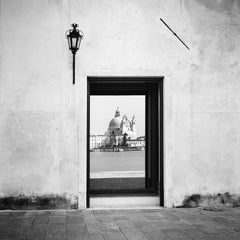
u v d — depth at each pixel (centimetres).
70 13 770
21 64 756
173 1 796
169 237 550
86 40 771
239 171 797
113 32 779
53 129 757
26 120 753
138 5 788
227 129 798
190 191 784
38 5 766
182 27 796
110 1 780
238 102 804
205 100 795
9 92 752
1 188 745
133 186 880
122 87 830
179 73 791
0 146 748
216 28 805
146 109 879
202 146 790
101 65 773
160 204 789
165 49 789
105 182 955
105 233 572
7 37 756
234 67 806
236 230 591
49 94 759
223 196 791
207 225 625
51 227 609
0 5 757
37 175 752
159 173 804
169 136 783
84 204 757
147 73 783
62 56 764
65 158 756
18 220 659
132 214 716
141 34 785
